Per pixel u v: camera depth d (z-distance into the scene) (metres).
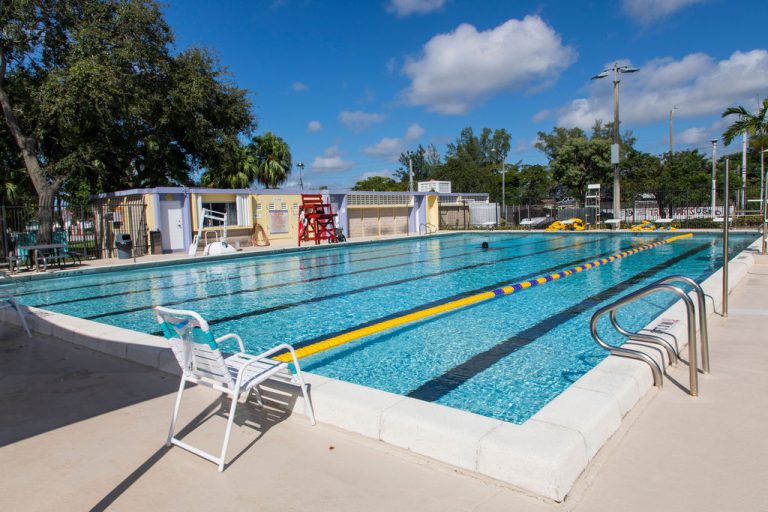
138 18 16.97
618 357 3.57
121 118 18.12
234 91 23.12
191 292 10.00
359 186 70.19
